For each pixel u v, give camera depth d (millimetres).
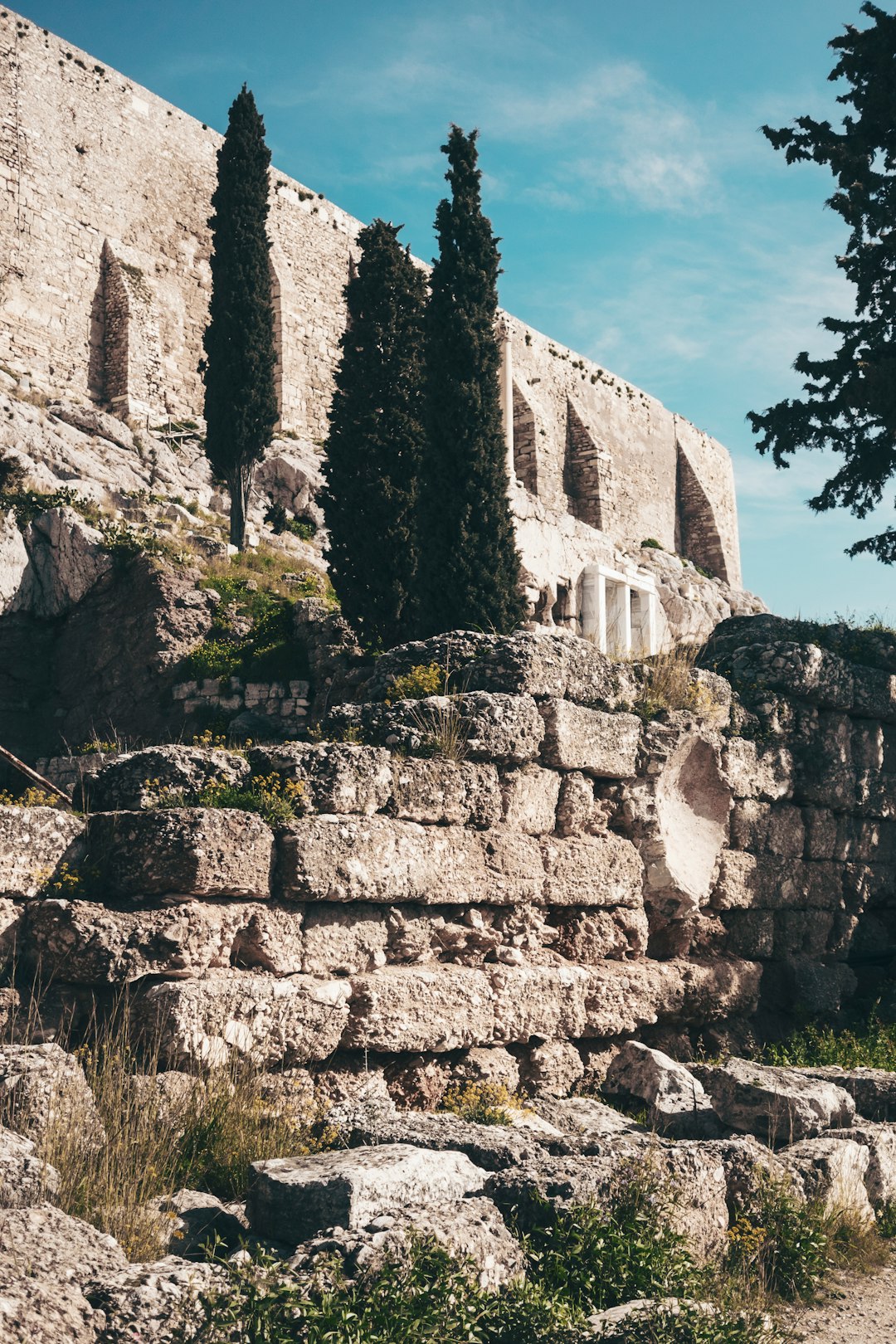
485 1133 7000
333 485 18891
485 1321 4816
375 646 18422
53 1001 7434
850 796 14633
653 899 11711
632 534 54750
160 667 20641
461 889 9516
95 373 35750
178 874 7793
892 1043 12664
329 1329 4289
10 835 7730
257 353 28594
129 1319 4266
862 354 21453
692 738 12312
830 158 21391
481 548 16703
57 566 22625
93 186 36875
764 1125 8195
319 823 8484
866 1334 5934
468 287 17281
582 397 52812
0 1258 4355
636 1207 6172
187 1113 6848
